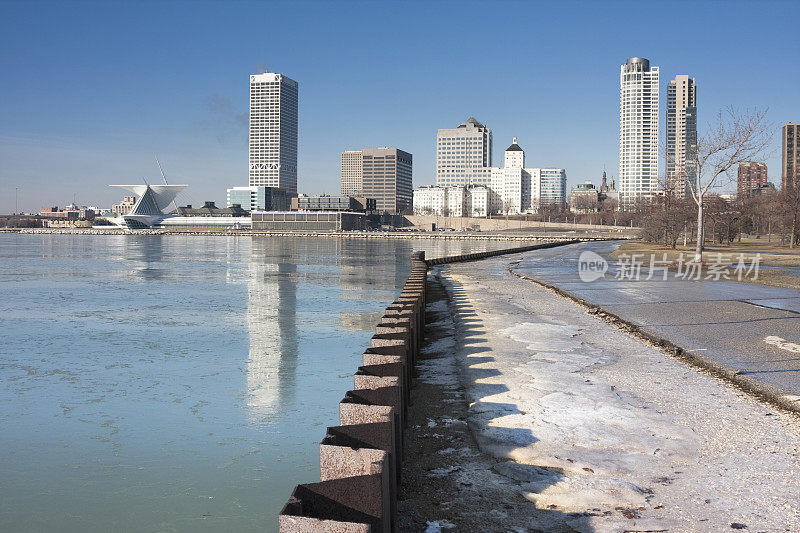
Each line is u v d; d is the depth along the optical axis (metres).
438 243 149.50
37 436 13.12
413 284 25.38
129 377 18.05
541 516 7.12
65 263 70.88
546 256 77.31
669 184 90.12
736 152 50.06
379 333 12.96
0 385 17.23
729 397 12.00
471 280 42.22
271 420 14.05
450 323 22.64
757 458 8.73
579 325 21.39
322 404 15.27
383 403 8.45
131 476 11.00
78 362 20.03
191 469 11.25
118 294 39.47
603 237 163.88
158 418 14.24
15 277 52.28
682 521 6.88
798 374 13.43
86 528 9.18
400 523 7.05
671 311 23.97
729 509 7.15
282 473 11.03
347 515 5.76
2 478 10.98
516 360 15.67
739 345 16.83
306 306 33.41
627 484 7.94
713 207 83.31
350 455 6.38
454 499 7.66
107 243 142.75
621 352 16.56
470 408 11.53
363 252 100.88
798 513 7.02
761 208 121.06
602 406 11.48
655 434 9.85
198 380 17.66
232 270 60.44
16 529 9.17
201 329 26.09
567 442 9.56
